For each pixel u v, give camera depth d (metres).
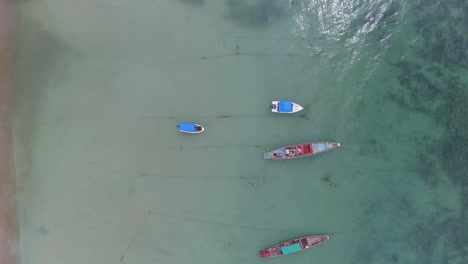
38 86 24.34
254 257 24.06
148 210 24.22
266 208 24.33
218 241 24.19
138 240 24.12
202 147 24.42
